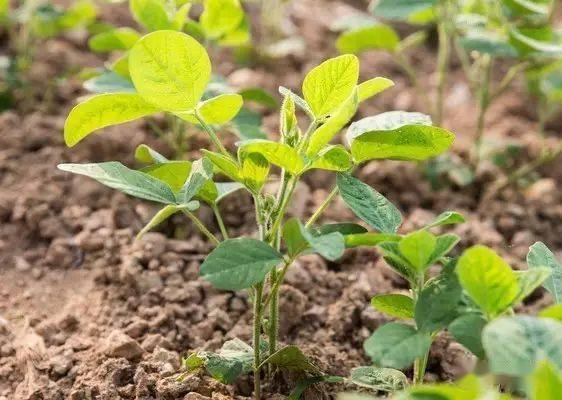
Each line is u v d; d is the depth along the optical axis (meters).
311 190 1.57
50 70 1.74
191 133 1.59
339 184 1.19
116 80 1.41
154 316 1.36
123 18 1.98
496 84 1.92
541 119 1.69
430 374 1.31
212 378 1.26
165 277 1.40
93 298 1.39
